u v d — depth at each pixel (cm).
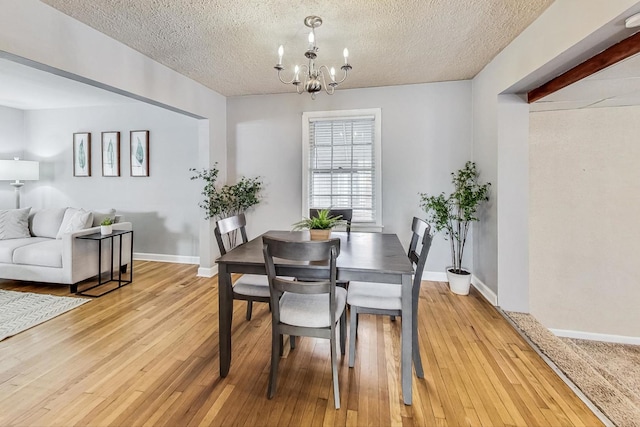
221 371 189
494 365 203
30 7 192
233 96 418
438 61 303
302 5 206
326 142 398
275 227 416
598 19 165
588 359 238
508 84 266
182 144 450
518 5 206
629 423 152
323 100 394
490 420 155
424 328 255
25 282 365
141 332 246
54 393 174
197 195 451
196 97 360
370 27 235
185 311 287
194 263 455
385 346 229
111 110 467
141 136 460
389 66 315
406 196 379
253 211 421
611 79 232
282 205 412
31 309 286
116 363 204
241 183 412
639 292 324
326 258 160
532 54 229
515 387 181
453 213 365
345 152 393
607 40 179
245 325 259
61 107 477
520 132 284
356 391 178
